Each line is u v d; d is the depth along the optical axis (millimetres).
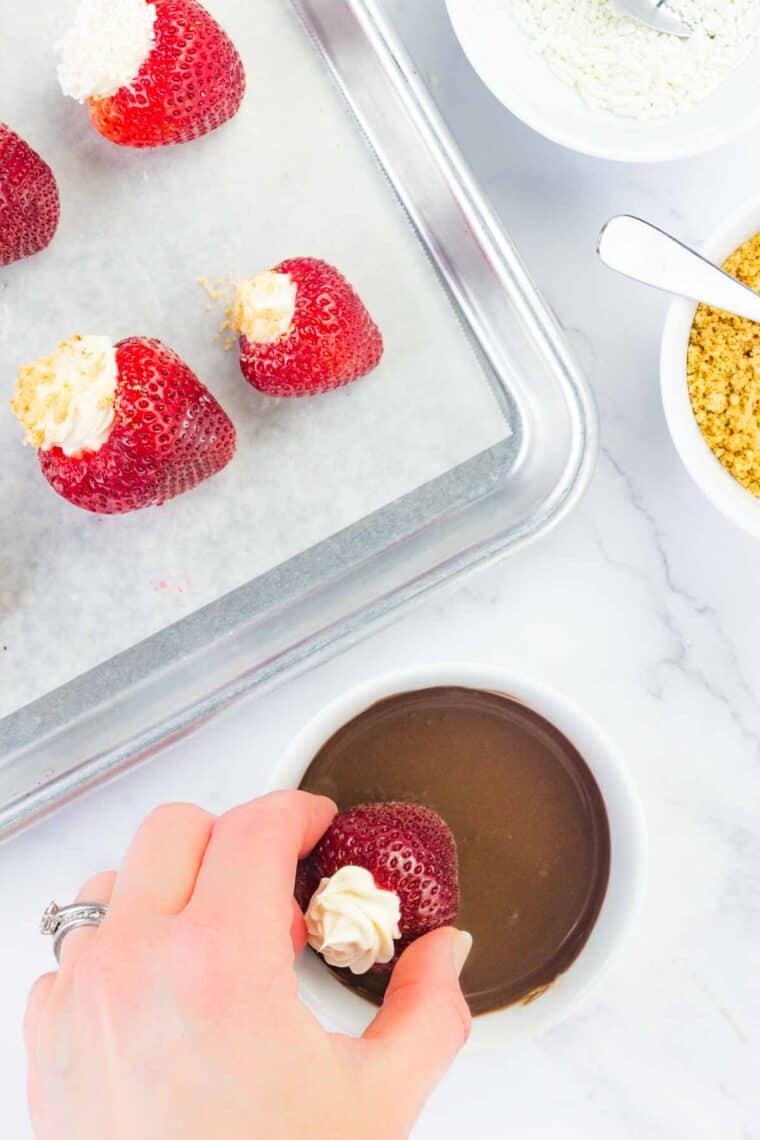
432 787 388
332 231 434
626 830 379
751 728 434
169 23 413
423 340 432
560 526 434
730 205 430
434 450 431
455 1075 438
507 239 416
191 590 433
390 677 377
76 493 423
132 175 438
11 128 437
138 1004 303
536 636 434
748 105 417
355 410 433
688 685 435
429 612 433
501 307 424
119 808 435
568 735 385
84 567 436
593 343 433
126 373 413
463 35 408
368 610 417
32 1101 311
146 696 433
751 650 433
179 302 437
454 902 371
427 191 425
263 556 433
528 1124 437
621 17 420
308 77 433
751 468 407
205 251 437
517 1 423
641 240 401
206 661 433
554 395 423
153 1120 295
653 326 431
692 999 436
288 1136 295
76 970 311
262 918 311
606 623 434
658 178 431
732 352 409
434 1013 323
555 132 412
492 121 432
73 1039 306
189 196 437
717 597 433
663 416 432
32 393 413
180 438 416
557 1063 437
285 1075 299
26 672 434
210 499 434
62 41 420
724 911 435
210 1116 295
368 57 420
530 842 388
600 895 386
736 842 435
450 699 388
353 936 356
